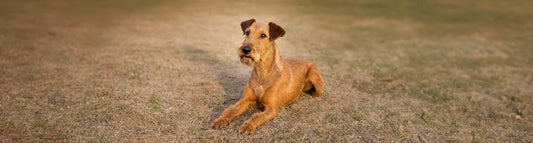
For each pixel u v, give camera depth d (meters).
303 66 3.85
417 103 4.09
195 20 10.62
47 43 6.70
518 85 4.97
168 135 2.94
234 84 4.48
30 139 2.77
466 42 8.44
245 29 3.59
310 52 6.86
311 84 4.03
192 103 3.72
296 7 15.22
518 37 9.10
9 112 3.29
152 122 3.18
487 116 3.74
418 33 9.65
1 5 12.41
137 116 3.30
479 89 4.75
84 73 4.75
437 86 4.85
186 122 3.21
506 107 4.05
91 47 6.50
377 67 5.85
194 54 6.16
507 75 5.54
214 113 3.47
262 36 3.14
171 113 3.41
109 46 6.62
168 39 7.52
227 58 5.95
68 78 4.49
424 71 5.69
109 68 5.05
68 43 6.79
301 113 3.54
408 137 3.11
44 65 5.11
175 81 4.51
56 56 5.69
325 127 3.22
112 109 3.45
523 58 6.78
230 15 12.02
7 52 5.79
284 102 3.53
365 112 3.68
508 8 15.07
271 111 3.27
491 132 3.30
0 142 2.69
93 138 2.83
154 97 3.85
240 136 2.95
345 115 3.55
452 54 7.09
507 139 3.16
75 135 2.87
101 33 8.08
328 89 4.45
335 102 3.95
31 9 11.88
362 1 17.88
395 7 15.59
